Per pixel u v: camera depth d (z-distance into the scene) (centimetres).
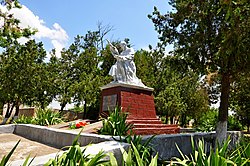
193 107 2209
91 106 2312
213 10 793
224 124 961
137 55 2236
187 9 932
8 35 862
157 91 2230
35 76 2134
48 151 593
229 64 863
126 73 1097
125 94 1020
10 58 2105
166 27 1018
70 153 294
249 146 371
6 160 246
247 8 464
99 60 2519
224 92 995
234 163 295
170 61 1063
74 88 2220
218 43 831
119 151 421
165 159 635
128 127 695
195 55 946
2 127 895
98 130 732
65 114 2392
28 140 755
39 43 2294
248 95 1460
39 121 1254
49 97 2361
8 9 852
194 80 2217
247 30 545
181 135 742
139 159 321
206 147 846
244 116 1703
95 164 297
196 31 933
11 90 2073
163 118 2334
